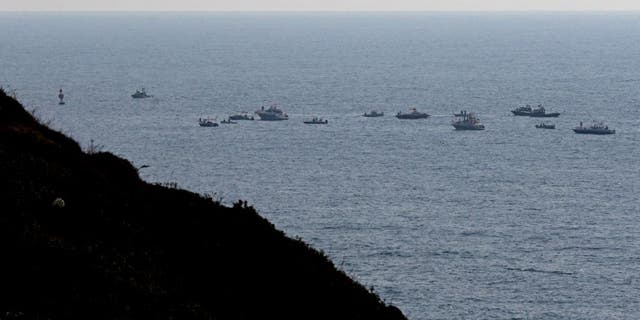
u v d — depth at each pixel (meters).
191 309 81.75
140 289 81.25
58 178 99.12
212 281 92.56
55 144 109.25
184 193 111.38
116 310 75.81
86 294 76.50
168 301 81.88
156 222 100.75
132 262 87.62
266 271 98.94
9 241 80.62
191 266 94.31
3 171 95.00
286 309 93.94
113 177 110.12
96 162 112.06
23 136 107.25
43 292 74.88
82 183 101.56
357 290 105.19
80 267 80.31
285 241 107.00
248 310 90.75
